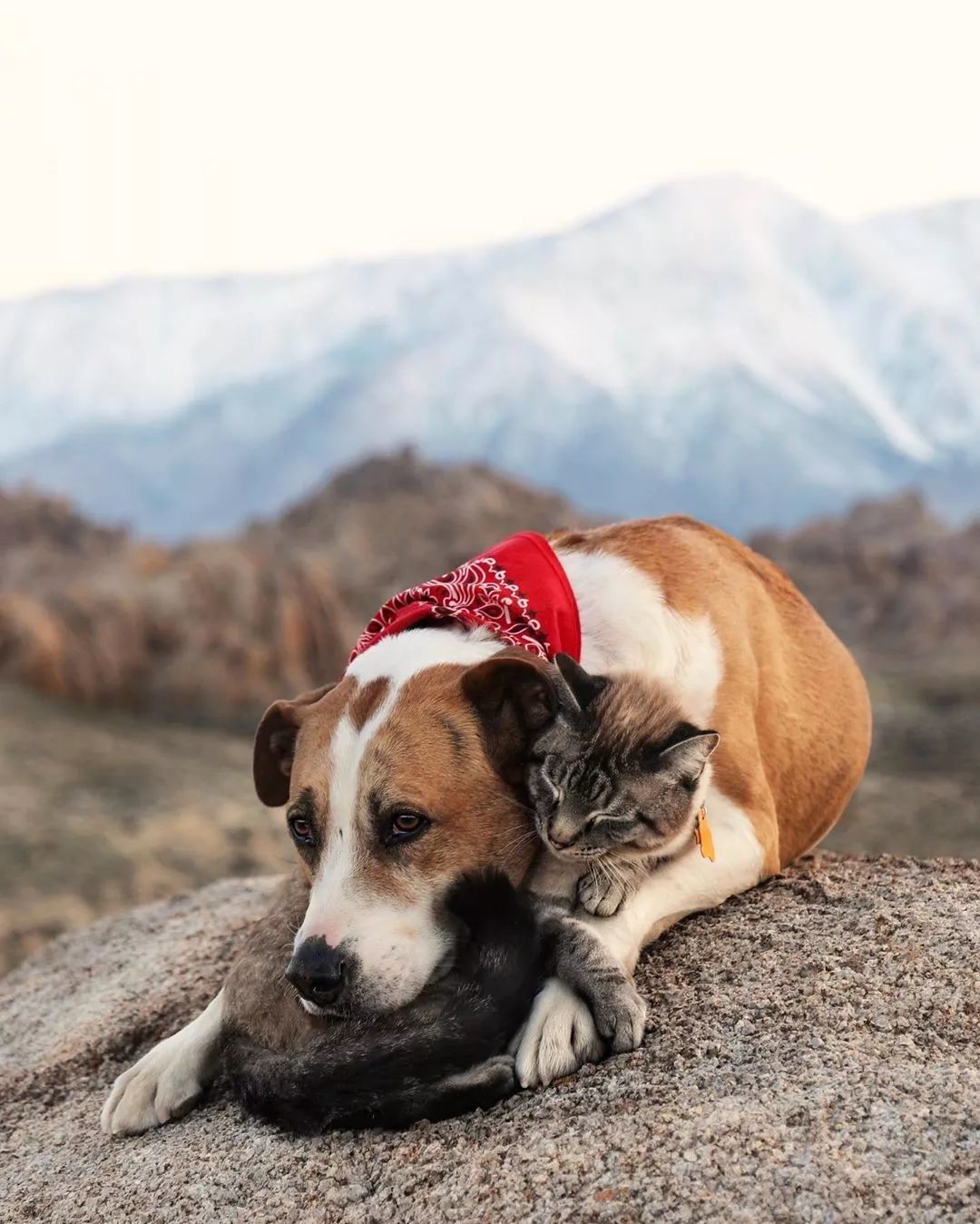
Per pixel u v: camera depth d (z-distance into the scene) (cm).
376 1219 98
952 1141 92
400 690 117
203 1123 115
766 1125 96
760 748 134
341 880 113
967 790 429
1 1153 124
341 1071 106
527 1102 104
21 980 169
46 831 396
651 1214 91
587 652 126
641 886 118
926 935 113
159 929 168
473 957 111
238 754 523
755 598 138
